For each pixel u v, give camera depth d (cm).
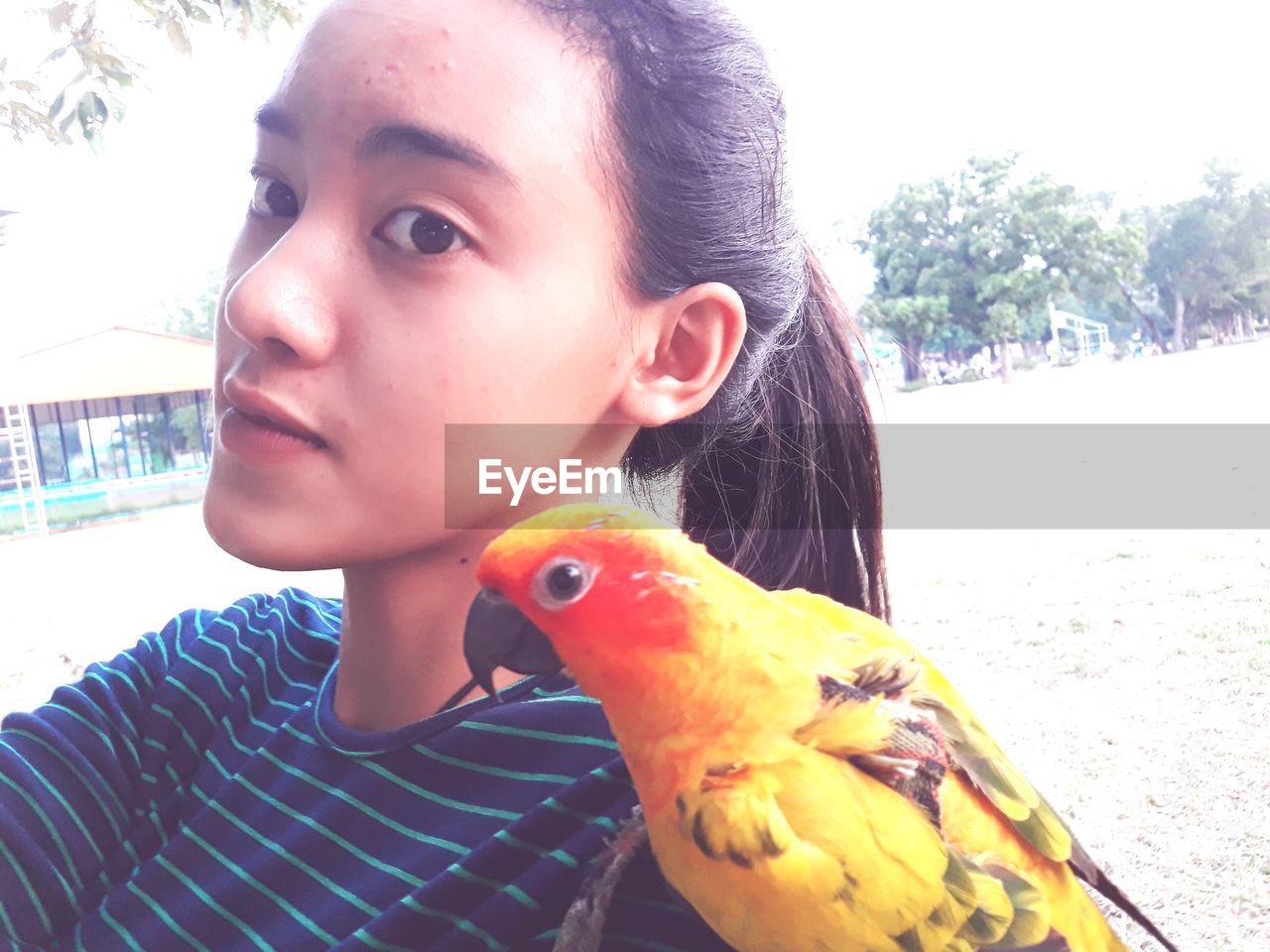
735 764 27
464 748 34
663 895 30
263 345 28
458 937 29
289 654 42
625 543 29
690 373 34
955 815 30
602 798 31
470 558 34
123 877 38
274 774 36
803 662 29
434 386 28
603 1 31
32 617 149
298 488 29
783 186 37
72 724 40
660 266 32
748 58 35
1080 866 35
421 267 28
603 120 30
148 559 198
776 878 26
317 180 29
